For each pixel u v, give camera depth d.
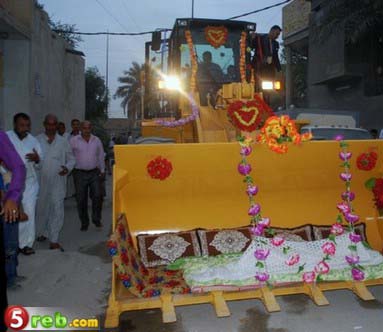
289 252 4.06
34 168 5.54
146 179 4.38
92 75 31.86
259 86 6.99
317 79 19.14
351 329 3.62
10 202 3.06
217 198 4.66
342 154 4.43
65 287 4.71
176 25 7.07
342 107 18.53
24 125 5.39
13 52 9.39
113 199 3.92
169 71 7.60
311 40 19.05
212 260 4.25
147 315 4.02
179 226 4.60
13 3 9.23
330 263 4.09
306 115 11.17
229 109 4.88
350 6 15.30
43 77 10.68
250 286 3.86
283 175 4.62
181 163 4.34
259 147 4.36
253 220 4.25
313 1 18.83
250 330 3.66
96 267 5.45
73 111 14.12
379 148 4.61
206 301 3.78
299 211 4.80
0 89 9.35
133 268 3.95
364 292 4.01
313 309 4.03
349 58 17.05
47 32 11.05
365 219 4.87
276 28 7.02
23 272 5.04
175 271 4.25
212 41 6.83
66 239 7.00
